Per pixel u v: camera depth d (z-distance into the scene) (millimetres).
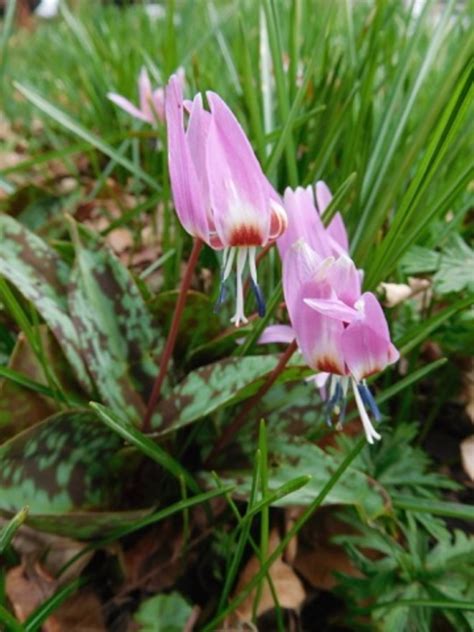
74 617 98
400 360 131
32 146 277
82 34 300
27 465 92
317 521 112
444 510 98
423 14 143
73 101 292
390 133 135
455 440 129
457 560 98
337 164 164
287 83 169
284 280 80
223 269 85
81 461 97
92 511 95
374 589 96
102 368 105
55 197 181
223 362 101
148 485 107
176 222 139
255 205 79
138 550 104
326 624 103
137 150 208
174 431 99
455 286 117
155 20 382
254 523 109
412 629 93
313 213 88
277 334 98
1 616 74
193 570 106
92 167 248
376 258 113
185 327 119
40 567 101
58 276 114
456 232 137
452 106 96
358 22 280
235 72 208
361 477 96
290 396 113
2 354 124
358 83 150
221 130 76
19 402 103
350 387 110
